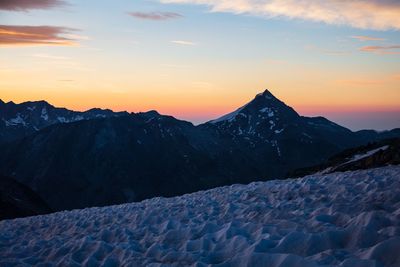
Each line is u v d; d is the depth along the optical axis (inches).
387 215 307.3
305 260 221.0
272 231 324.2
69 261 361.4
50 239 563.2
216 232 350.3
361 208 396.5
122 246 386.3
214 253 299.1
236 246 296.5
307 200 506.6
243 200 654.5
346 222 332.8
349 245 255.1
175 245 369.7
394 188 482.6
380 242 234.7
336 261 223.6
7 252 506.0
